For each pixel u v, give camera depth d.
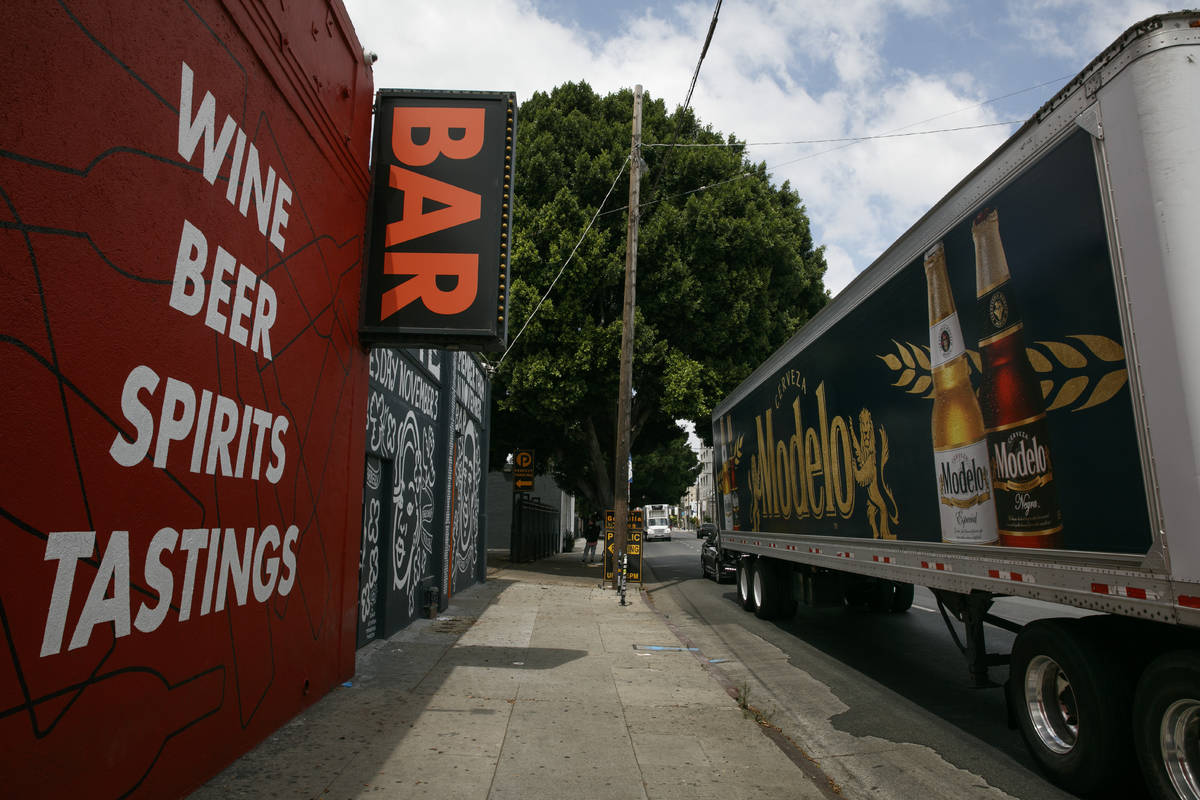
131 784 3.57
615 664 8.29
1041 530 4.78
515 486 25.66
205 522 4.23
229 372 4.49
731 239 19.83
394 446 9.16
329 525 6.41
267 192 4.99
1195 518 3.54
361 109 6.95
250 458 4.81
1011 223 5.09
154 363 3.70
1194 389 3.57
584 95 21.98
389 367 8.81
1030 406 4.88
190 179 4.01
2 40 2.73
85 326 3.19
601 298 20.39
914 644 10.10
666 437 26.14
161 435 3.79
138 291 3.56
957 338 5.84
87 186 3.19
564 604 13.48
